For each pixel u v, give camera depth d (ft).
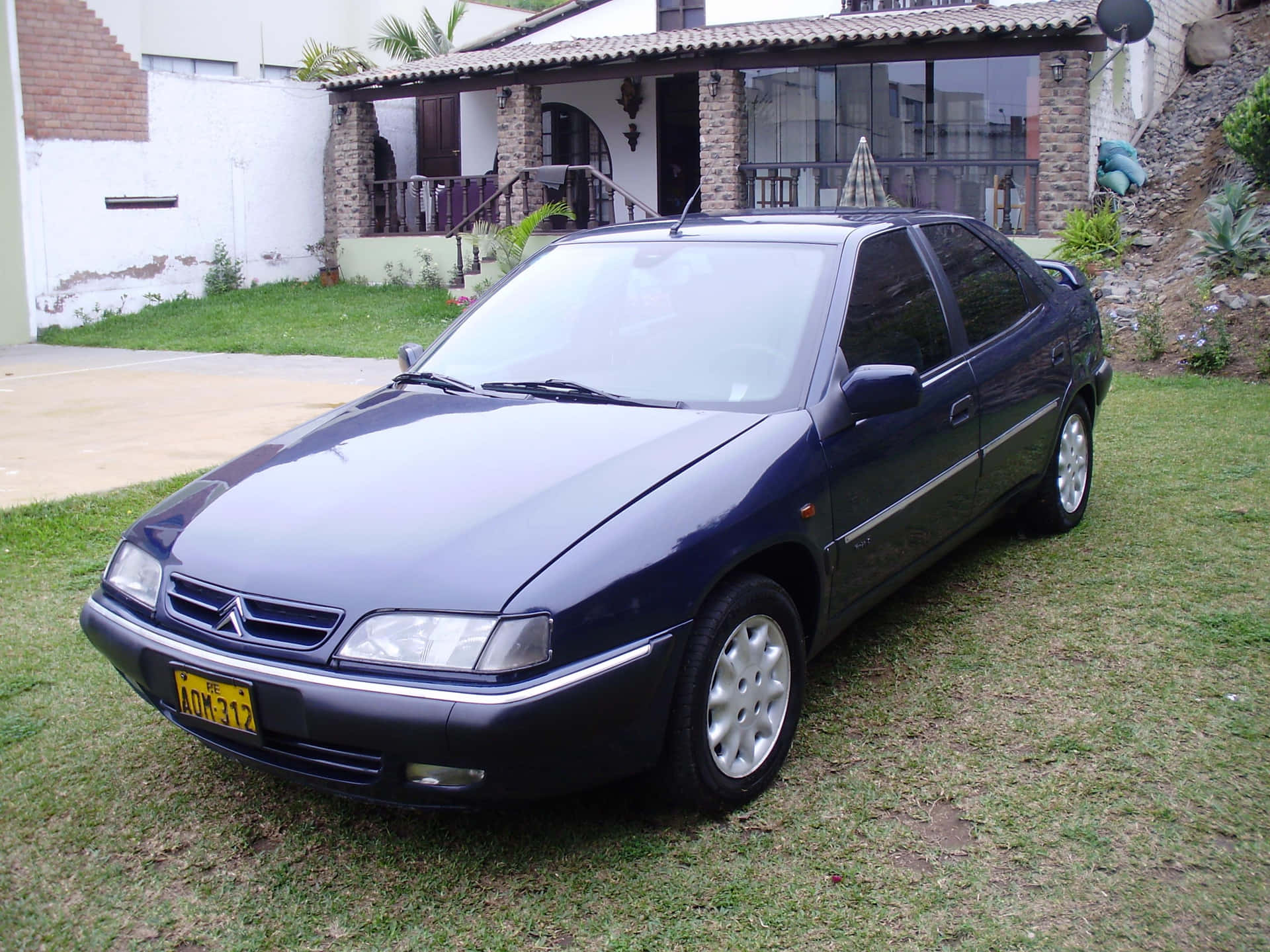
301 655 9.07
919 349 13.52
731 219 14.69
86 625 10.77
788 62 51.19
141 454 24.03
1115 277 40.37
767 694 10.64
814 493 11.08
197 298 57.93
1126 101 55.16
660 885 9.25
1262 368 29.84
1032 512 17.33
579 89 63.46
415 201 65.92
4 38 49.24
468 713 8.53
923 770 10.88
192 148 57.36
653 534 9.56
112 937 8.73
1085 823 9.87
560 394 12.28
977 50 47.93
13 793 10.80
